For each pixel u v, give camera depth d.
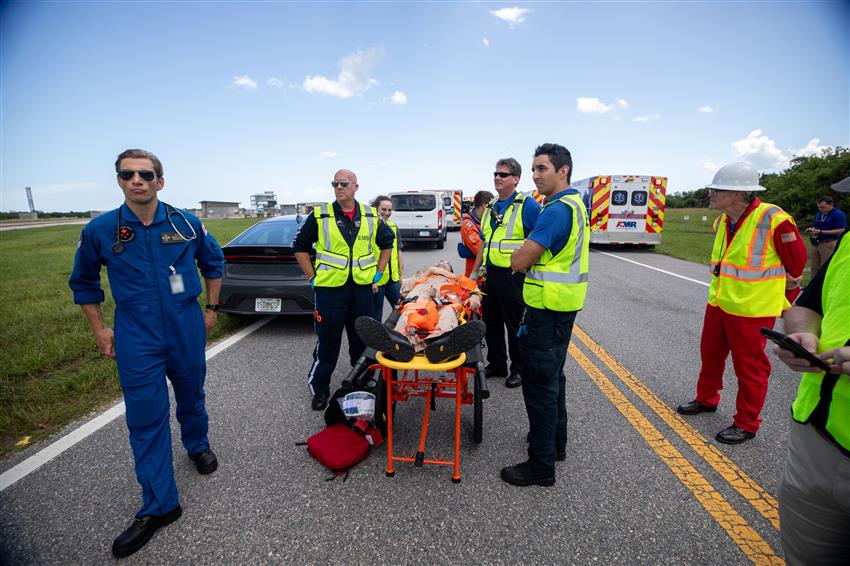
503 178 3.96
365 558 2.19
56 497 2.62
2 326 5.81
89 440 3.20
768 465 2.94
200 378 2.77
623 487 2.72
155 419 2.41
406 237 15.95
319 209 3.67
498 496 2.65
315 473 2.87
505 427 3.49
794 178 21.31
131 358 2.36
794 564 1.67
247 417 3.60
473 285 4.13
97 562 2.18
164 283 2.44
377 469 2.93
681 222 32.12
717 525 2.40
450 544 2.28
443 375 4.46
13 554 2.21
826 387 1.46
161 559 2.19
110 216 2.36
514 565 2.15
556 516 2.48
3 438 3.24
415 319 3.02
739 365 3.17
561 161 2.55
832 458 1.44
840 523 1.51
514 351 4.19
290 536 2.33
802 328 1.61
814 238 8.86
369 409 3.16
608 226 15.52
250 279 5.54
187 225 2.58
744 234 3.06
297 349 5.21
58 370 4.44
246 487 2.73
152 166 2.32
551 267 2.55
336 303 3.66
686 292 8.55
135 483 2.75
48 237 22.44
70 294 7.96
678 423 3.50
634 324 6.30
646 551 2.23
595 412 3.68
